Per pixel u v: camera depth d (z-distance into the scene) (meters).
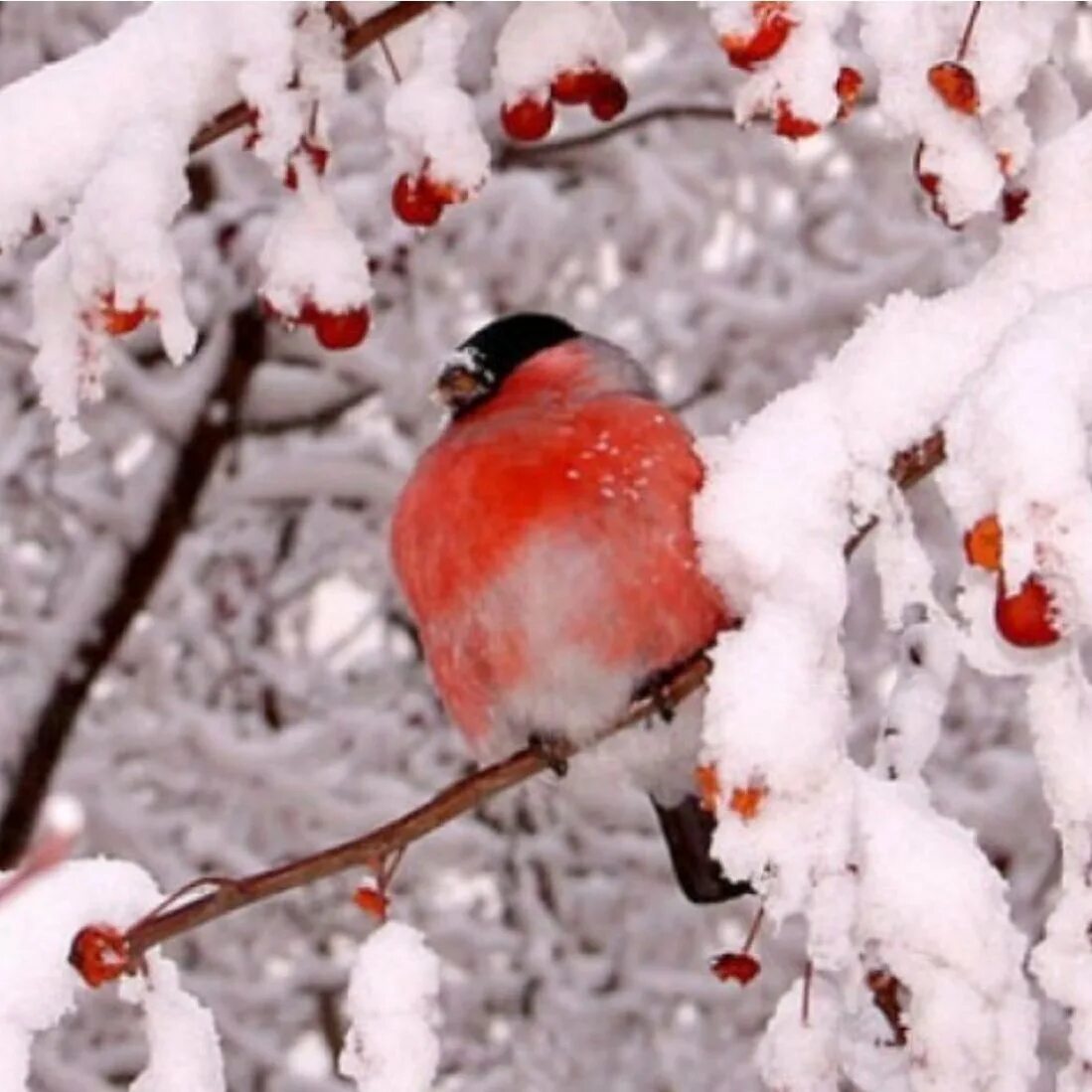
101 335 4.03
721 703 3.57
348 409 11.78
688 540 4.68
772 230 11.70
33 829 10.69
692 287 11.60
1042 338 3.17
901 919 3.55
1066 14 4.04
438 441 5.11
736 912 10.98
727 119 11.46
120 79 4.14
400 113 4.25
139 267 3.90
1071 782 3.48
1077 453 3.04
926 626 4.30
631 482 4.71
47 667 10.80
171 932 3.93
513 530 4.75
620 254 11.68
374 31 4.18
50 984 3.85
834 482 3.72
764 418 3.83
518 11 4.37
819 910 3.56
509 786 4.82
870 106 11.01
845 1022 4.06
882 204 11.55
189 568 11.52
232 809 11.09
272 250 4.23
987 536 3.11
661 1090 10.70
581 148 11.48
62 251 4.05
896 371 3.76
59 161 4.12
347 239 4.22
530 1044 10.83
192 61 4.14
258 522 11.67
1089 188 3.92
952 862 3.57
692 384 11.57
